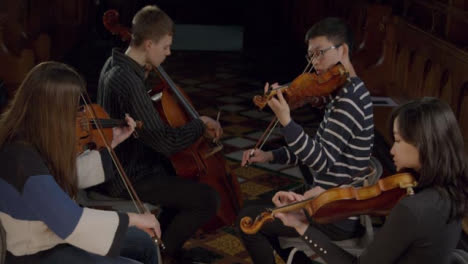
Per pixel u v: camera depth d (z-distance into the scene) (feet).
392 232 6.78
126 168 10.73
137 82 10.43
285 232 9.27
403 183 7.09
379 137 16.44
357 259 7.55
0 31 18.70
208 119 11.65
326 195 7.66
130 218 7.68
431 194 6.74
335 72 9.30
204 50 32.68
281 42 33.96
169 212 11.57
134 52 10.68
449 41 16.35
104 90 10.63
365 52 20.76
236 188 12.28
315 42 9.59
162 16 10.48
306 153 9.04
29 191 7.05
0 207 7.20
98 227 7.36
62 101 7.23
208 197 10.84
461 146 6.84
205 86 25.31
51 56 25.25
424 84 17.21
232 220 11.95
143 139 10.50
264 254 9.52
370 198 7.47
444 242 6.82
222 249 12.27
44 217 7.13
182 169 11.23
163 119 11.14
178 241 11.00
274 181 15.72
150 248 8.98
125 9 32.14
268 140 18.83
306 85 9.39
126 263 7.92
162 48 10.60
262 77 27.20
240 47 33.88
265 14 33.53
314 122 20.97
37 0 23.86
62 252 7.50
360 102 9.25
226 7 40.75
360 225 9.38
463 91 14.20
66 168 7.42
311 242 7.82
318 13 29.40
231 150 17.85
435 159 6.72
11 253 7.37
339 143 9.19
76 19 29.84
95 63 27.94
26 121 7.28
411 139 6.81
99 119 9.28
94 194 10.77
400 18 19.62
